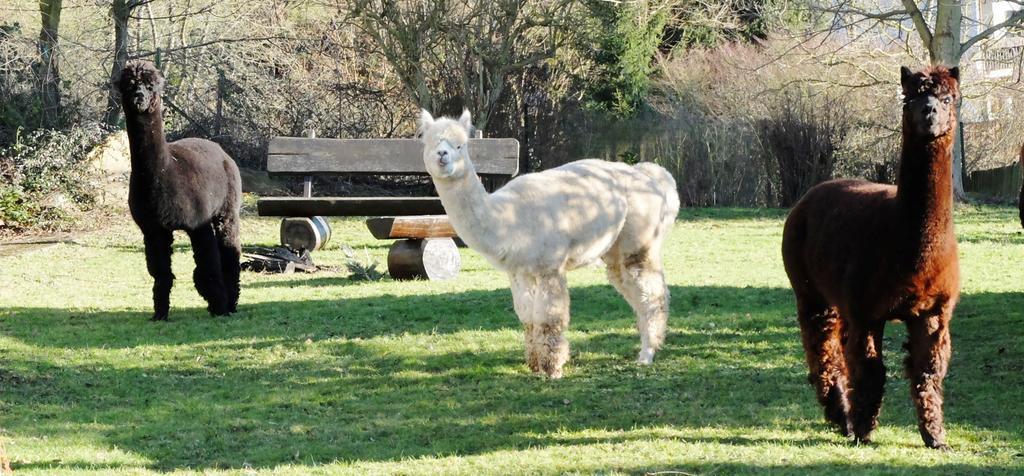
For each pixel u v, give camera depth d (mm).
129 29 24672
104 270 13680
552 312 7664
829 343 6348
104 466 6066
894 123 24109
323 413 7184
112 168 20578
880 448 5902
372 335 9336
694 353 8461
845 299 5785
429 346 8852
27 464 6062
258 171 23781
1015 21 22016
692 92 25766
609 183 7852
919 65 25016
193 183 9836
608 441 6281
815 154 23453
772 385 7477
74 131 19328
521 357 8453
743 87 25219
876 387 5812
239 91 24266
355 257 14766
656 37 26734
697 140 24250
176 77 25062
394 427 6785
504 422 6809
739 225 19266
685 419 6719
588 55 25609
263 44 24891
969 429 6234
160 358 8727
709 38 27938
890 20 24156
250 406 7367
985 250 14492
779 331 9078
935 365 5656
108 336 9477
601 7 24703
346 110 25000
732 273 12766
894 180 23594
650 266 8180
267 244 16203
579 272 12875
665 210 8219
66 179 18641
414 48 23594
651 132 24859
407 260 12312
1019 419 6410
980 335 8734
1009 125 25594
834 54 23953
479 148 14781
